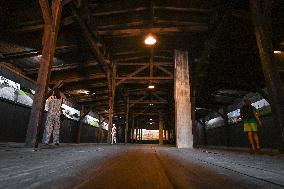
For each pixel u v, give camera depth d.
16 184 0.86
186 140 9.53
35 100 4.67
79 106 19.59
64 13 7.57
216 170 1.50
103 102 20.94
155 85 17.94
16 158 1.91
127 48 12.34
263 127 13.00
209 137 23.77
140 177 1.13
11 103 10.49
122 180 1.03
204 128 25.34
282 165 1.90
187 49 11.16
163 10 9.28
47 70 4.82
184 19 9.57
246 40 8.80
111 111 13.39
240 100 16.25
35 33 8.53
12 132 10.61
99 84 15.18
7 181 0.91
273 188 0.93
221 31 8.11
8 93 10.18
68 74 12.91
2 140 9.95
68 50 10.13
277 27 7.56
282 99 4.18
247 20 7.58
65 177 1.06
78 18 7.48
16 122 10.91
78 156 2.40
